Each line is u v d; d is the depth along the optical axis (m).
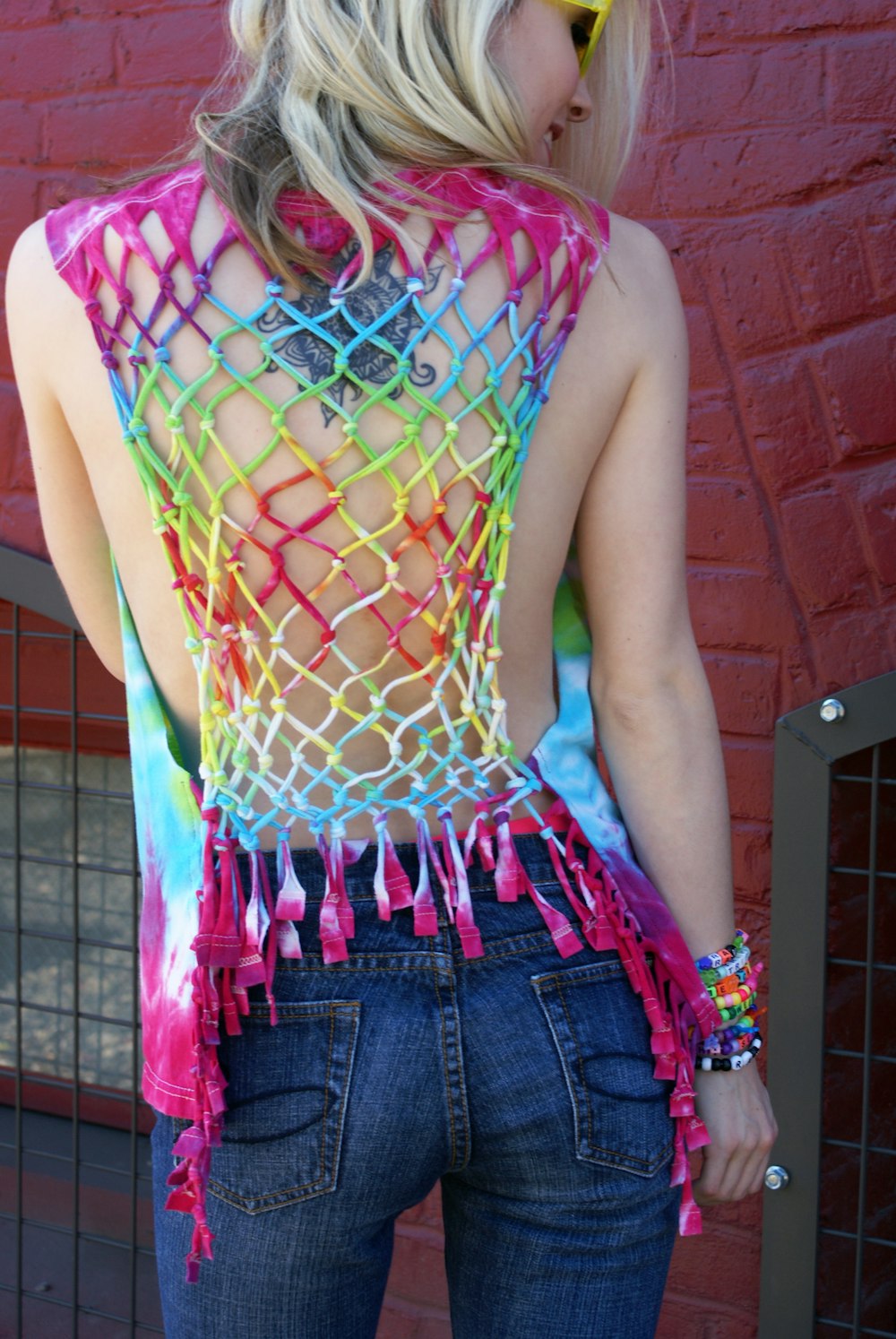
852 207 1.62
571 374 0.89
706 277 1.70
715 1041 1.00
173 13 1.90
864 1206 1.72
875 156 1.60
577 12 0.98
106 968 2.41
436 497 0.84
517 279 0.86
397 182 0.85
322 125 0.85
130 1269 2.20
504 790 0.93
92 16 1.96
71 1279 2.26
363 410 0.83
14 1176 2.35
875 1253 1.85
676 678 0.98
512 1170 0.88
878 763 1.67
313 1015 0.84
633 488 0.94
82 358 0.87
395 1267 2.00
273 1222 0.85
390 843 0.88
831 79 1.61
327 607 0.85
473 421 0.86
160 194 0.86
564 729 0.97
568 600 1.01
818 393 1.66
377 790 0.88
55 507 1.00
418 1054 0.84
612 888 0.93
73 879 2.31
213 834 0.87
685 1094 0.92
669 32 1.63
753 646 1.73
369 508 0.84
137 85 1.94
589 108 1.05
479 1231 0.93
